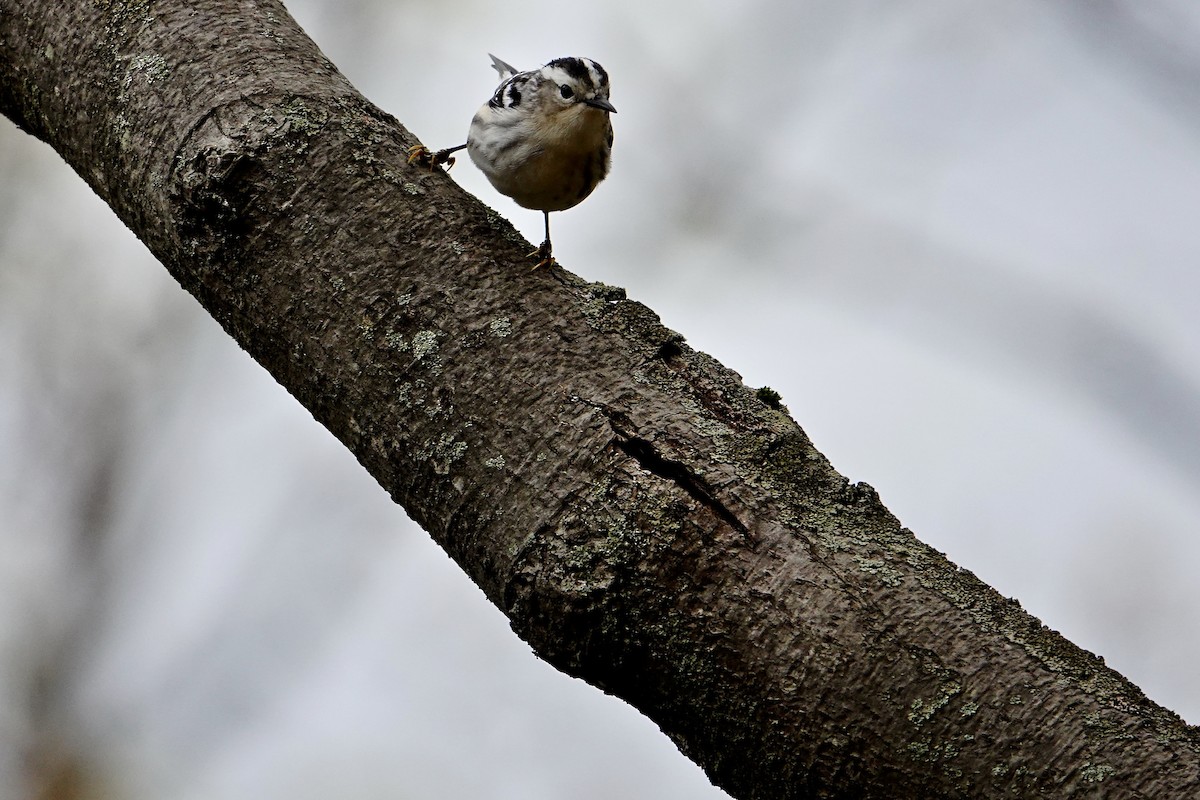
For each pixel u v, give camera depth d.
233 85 6.90
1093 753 4.95
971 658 5.21
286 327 6.52
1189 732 5.03
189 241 6.72
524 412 6.02
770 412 6.15
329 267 6.47
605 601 5.61
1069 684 5.14
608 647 5.67
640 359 6.20
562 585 5.67
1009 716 5.07
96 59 7.27
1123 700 5.12
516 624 5.94
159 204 6.85
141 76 7.07
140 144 6.97
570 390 6.04
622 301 6.44
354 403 6.35
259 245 6.57
